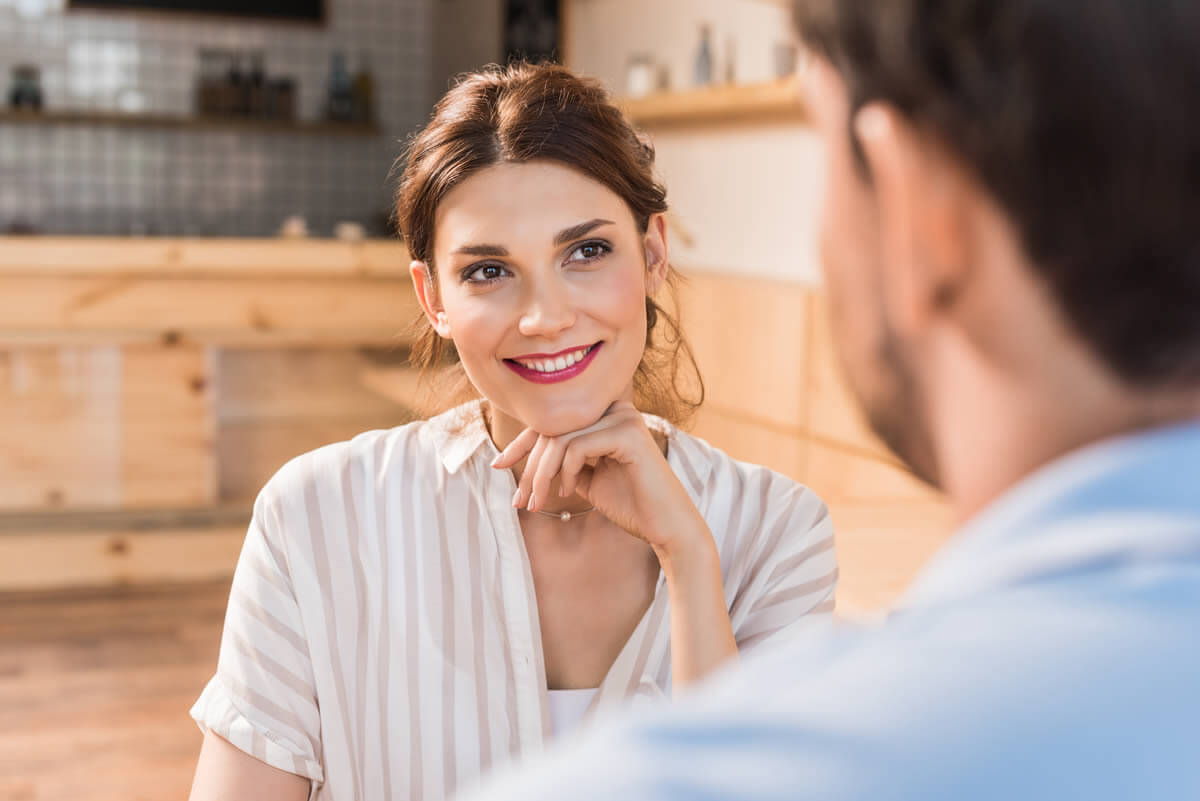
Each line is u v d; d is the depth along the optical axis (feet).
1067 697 0.98
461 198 3.39
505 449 3.61
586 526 3.72
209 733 3.76
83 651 12.06
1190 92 1.03
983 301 1.15
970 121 1.10
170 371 13.97
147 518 14.08
